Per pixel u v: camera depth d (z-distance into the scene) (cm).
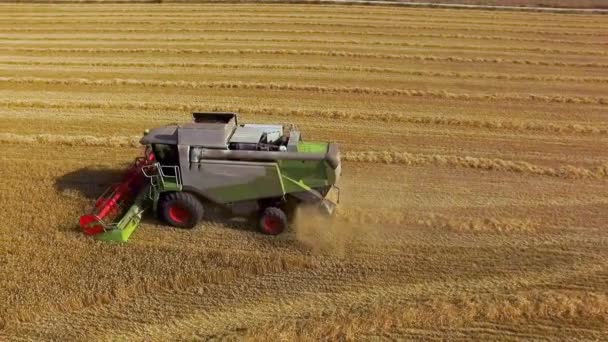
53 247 985
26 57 2350
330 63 2231
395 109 1734
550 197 1193
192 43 2552
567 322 822
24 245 990
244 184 986
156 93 1891
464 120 1625
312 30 2786
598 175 1290
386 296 877
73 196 1167
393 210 1129
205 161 977
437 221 1086
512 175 1294
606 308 844
